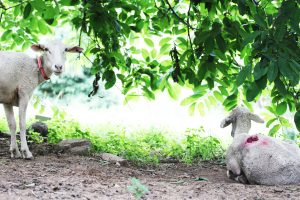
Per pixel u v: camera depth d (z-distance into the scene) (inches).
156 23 404.5
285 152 327.0
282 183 319.6
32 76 396.5
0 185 275.6
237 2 298.0
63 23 447.2
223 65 334.0
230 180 362.0
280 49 239.5
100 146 449.7
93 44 438.3
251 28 326.0
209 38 284.5
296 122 247.0
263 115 406.3
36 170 335.9
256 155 326.0
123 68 430.9
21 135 390.3
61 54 393.7
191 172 400.2
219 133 674.2
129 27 365.4
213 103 391.2
